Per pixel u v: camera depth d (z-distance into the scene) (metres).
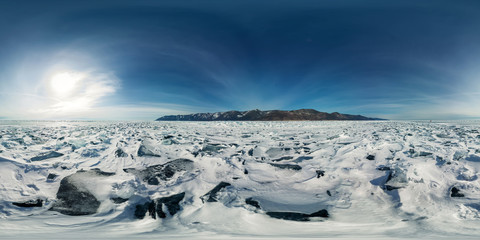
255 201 3.98
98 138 8.70
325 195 4.25
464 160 4.78
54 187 4.26
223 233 2.77
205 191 4.37
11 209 3.42
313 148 7.94
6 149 6.12
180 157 6.41
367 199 4.08
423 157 5.41
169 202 3.86
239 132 14.59
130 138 8.86
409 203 3.74
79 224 3.13
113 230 2.91
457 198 3.61
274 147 8.11
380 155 5.90
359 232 2.71
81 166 5.33
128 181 4.52
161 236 2.59
